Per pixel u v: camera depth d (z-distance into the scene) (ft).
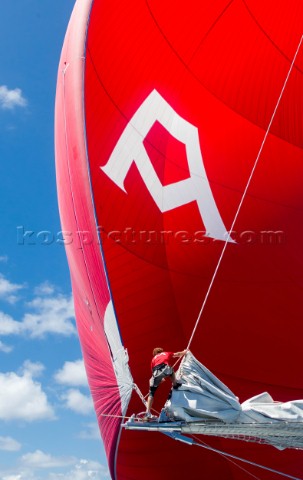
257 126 45.09
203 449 43.65
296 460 42.88
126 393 41.22
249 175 44.06
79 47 45.09
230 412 28.58
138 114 44.37
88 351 47.24
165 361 29.58
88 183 42.68
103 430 46.29
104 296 42.52
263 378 41.11
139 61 45.06
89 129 43.52
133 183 43.14
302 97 45.37
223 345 41.32
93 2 44.93
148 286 42.01
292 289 42.19
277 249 42.73
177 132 44.47
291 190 43.70
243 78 45.57
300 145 44.60
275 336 41.47
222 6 45.68
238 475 44.29
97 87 44.29
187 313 41.75
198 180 43.78
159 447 44.29
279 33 45.68
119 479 48.96
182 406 28.68
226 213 43.34
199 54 45.60
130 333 41.81
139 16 45.34
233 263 42.29
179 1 45.65
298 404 29.09
